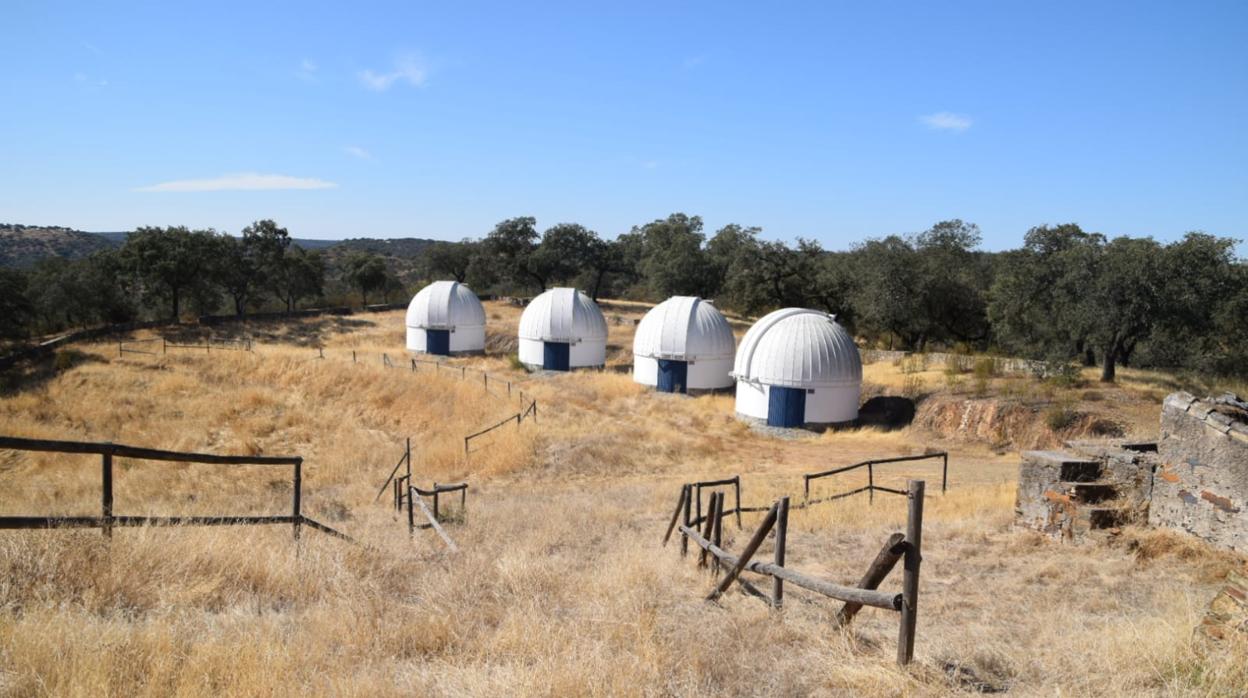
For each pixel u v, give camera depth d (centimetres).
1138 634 569
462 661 527
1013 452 2398
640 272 8081
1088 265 2638
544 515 1296
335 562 766
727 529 1194
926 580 841
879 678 497
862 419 3117
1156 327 2512
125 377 3559
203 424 2892
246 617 584
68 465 2286
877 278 4050
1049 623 647
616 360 4766
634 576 773
